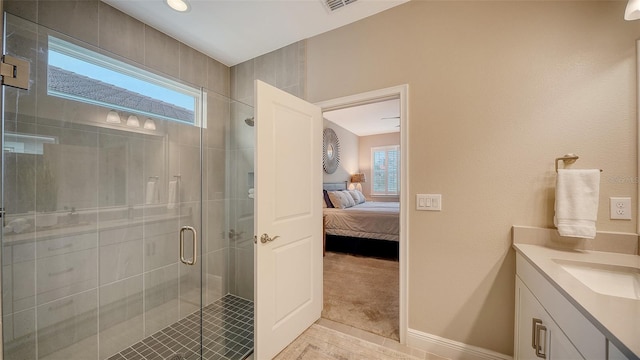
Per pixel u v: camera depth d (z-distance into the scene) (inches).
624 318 25.9
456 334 64.2
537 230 55.4
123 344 70.1
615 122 49.9
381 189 273.0
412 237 69.0
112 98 67.4
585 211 49.3
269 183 63.4
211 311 88.6
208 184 91.6
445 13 65.5
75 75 60.2
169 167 81.0
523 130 57.4
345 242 162.7
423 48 68.1
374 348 68.7
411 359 64.3
